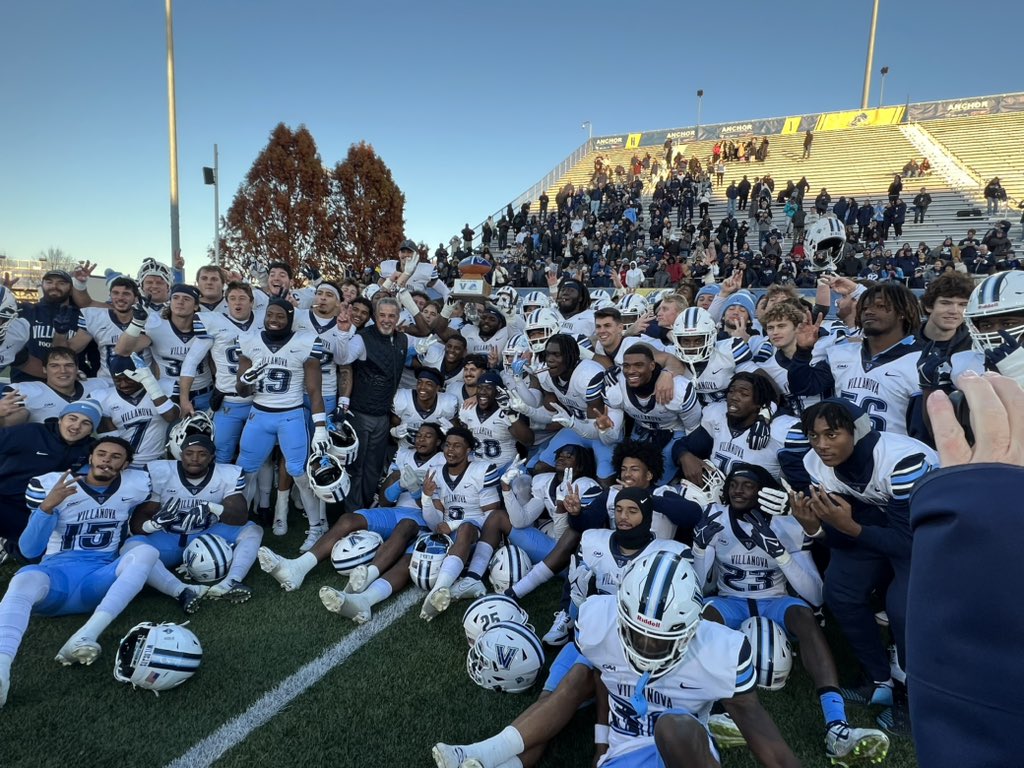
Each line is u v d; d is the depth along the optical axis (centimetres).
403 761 277
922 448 293
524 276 1788
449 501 465
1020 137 2658
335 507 598
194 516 432
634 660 235
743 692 240
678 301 579
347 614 388
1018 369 132
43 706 307
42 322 546
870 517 312
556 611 414
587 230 2169
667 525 397
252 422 510
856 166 2755
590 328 635
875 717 315
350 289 727
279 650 361
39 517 361
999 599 86
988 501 90
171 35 1691
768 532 339
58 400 466
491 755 251
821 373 412
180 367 553
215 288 553
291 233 2867
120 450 387
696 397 459
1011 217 2039
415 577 424
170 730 293
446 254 2008
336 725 299
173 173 1730
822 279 507
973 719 87
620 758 248
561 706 270
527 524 459
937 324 379
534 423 539
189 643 323
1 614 323
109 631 377
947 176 2491
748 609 355
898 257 1497
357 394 556
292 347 504
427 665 349
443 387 584
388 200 3067
